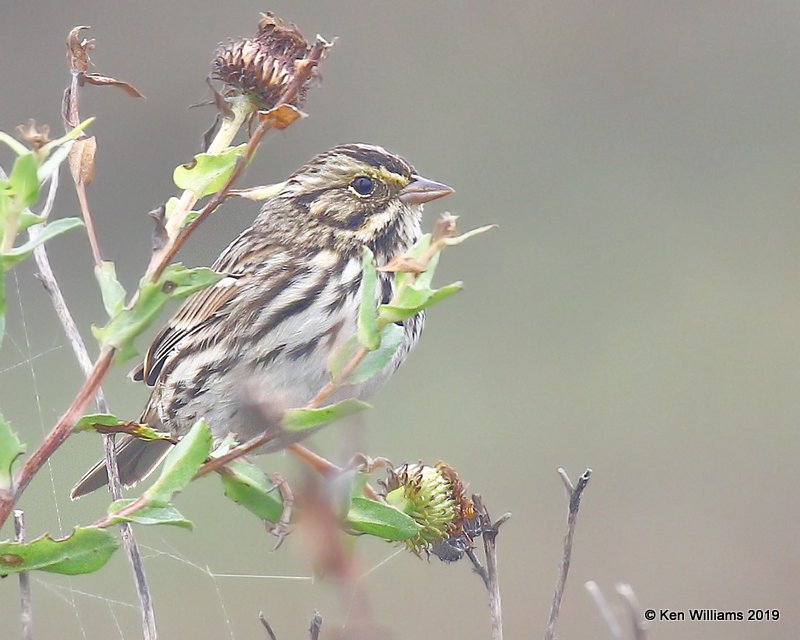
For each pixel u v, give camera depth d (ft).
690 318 56.54
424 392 52.47
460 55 63.72
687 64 65.41
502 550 44.83
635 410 52.75
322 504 13.82
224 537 40.78
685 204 61.77
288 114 16.31
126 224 53.42
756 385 53.98
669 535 47.06
